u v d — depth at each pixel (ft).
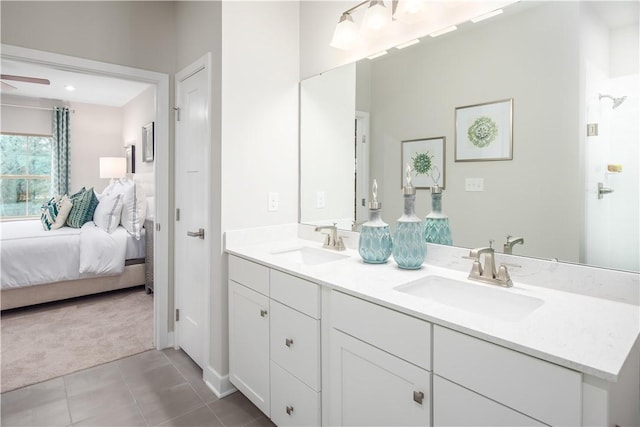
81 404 6.39
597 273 3.91
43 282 10.71
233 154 6.66
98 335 9.30
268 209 7.24
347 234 6.73
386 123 6.00
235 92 6.63
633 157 3.67
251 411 6.23
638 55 3.63
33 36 6.57
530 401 2.74
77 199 13.24
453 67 5.09
